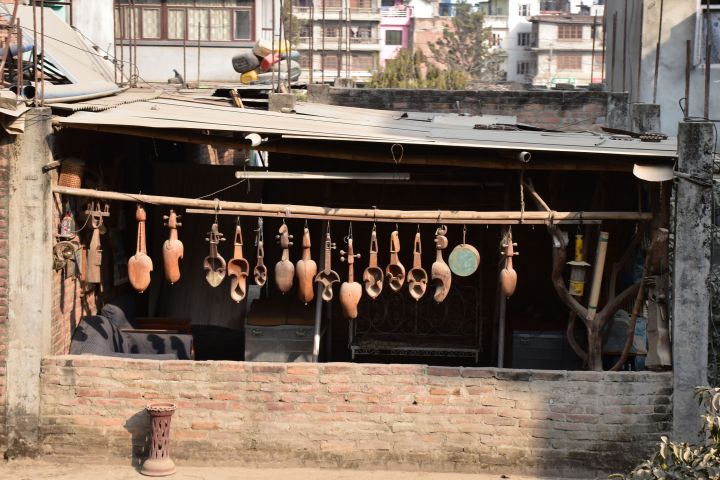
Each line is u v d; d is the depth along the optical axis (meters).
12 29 10.45
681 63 15.02
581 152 9.43
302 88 16.59
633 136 11.65
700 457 7.10
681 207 9.53
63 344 10.15
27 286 9.47
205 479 9.38
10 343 9.53
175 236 9.92
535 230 12.33
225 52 20.25
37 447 9.64
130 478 9.34
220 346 12.55
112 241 11.81
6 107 8.94
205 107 11.54
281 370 9.69
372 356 12.41
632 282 11.38
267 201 12.55
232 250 12.54
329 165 12.27
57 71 11.62
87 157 10.76
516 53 74.19
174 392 9.68
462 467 9.73
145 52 20.14
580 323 11.88
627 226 11.70
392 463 9.74
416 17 69.94
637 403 9.67
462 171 11.76
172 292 12.52
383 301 12.07
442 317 12.02
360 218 9.84
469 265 9.82
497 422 9.71
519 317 12.25
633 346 10.91
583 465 9.70
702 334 9.60
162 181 12.57
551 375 9.67
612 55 16.61
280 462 9.73
